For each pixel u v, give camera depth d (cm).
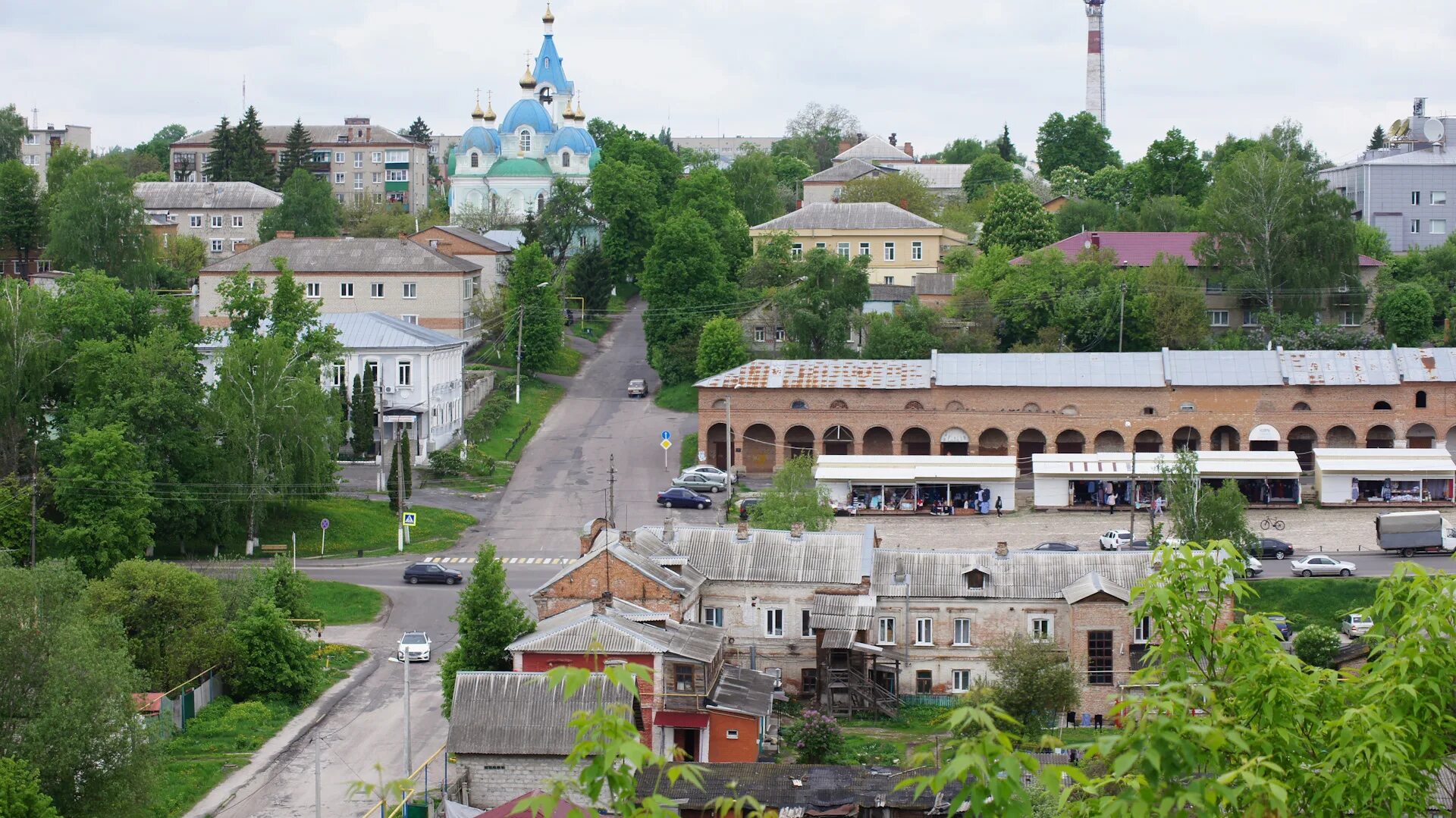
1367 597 11475
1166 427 15325
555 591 9406
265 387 13288
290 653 9962
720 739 8525
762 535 10412
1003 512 14500
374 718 9506
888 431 15712
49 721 7294
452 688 8888
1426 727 3316
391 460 14512
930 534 13638
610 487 12300
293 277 15750
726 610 10169
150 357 13188
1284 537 13350
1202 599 3531
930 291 19662
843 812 6819
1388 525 12619
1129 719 2866
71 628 7738
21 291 13975
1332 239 18362
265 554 13138
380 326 16275
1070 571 10025
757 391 15775
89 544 11981
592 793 2539
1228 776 2606
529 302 19450
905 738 9106
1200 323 17562
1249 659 3422
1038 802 5825
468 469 15550
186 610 9806
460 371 17162
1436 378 15112
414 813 7694
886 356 17238
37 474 12500
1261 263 18600
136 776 7538
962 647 10006
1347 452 14600
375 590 12256
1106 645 9662
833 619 9738
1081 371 15538
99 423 12738
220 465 13088
